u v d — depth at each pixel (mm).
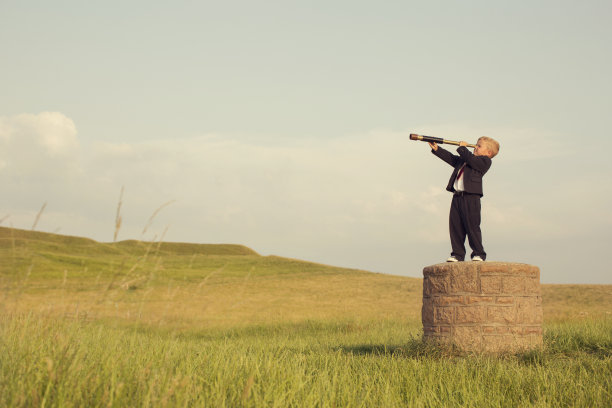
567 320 18266
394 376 6184
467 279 8875
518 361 8281
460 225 9430
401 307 31984
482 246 9281
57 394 3428
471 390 5645
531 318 8906
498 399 5215
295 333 18734
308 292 39906
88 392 3717
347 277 51969
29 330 4629
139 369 4219
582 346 9969
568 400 5402
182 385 3619
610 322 14547
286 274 53094
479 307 8781
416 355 8648
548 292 36438
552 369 7039
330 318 22828
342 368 6762
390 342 13008
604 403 5234
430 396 5316
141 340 5680
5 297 3836
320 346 12180
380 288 43562
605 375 6500
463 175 9320
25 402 3326
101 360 4352
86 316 4609
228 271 52406
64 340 4145
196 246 81375
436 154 9531
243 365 5602
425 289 9609
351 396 4922
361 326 19672
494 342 8695
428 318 9414
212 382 4730
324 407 4324
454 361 8281
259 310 26922
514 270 8867
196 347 7512
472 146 9492
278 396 4289
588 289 37125
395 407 4805
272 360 5965
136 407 3568
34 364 3895
